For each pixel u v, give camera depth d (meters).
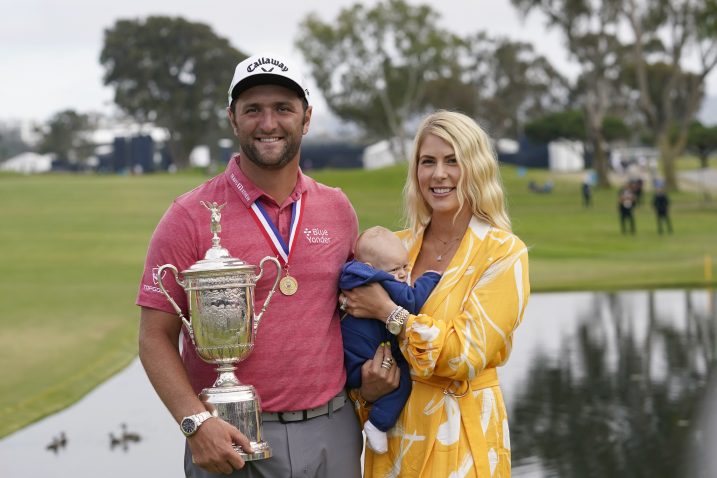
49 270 28.36
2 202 57.62
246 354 4.83
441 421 5.12
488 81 120.44
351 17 100.56
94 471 8.83
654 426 10.26
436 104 113.31
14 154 186.88
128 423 10.59
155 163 142.50
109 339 16.23
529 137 108.06
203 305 4.72
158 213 51.22
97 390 12.34
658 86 110.88
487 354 5.00
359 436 5.29
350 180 84.31
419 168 5.34
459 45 104.25
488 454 5.14
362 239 5.29
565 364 13.84
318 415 5.06
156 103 119.25
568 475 8.59
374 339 5.17
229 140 133.00
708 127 97.12
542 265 31.94
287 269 5.00
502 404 5.27
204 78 119.38
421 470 5.14
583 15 83.06
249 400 4.77
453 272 5.17
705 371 13.14
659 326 17.62
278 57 4.99
